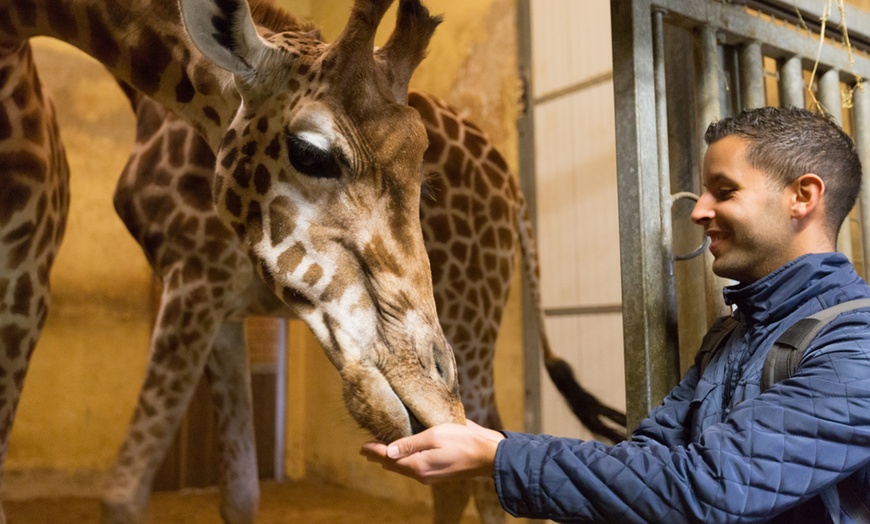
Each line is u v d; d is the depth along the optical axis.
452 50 4.89
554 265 4.27
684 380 1.25
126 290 4.95
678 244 1.89
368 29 1.37
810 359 0.93
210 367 2.69
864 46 2.22
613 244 3.90
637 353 1.53
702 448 0.90
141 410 2.22
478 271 2.83
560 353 4.19
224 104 1.65
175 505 4.59
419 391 1.31
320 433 5.39
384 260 1.38
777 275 1.04
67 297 4.75
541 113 4.36
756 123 1.09
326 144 1.37
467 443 1.00
